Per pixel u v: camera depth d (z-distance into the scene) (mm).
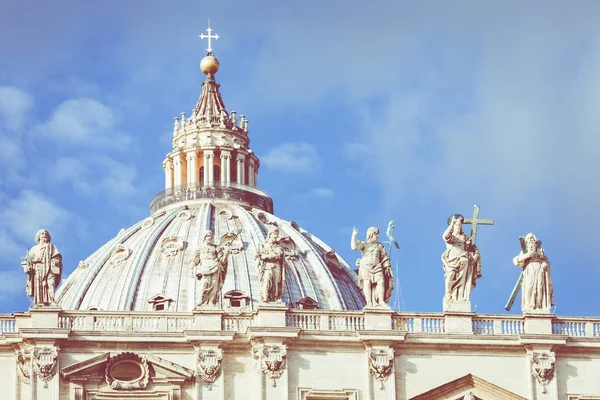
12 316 151375
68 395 149250
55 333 149375
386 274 153875
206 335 150500
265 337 150500
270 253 153500
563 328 154625
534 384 153000
